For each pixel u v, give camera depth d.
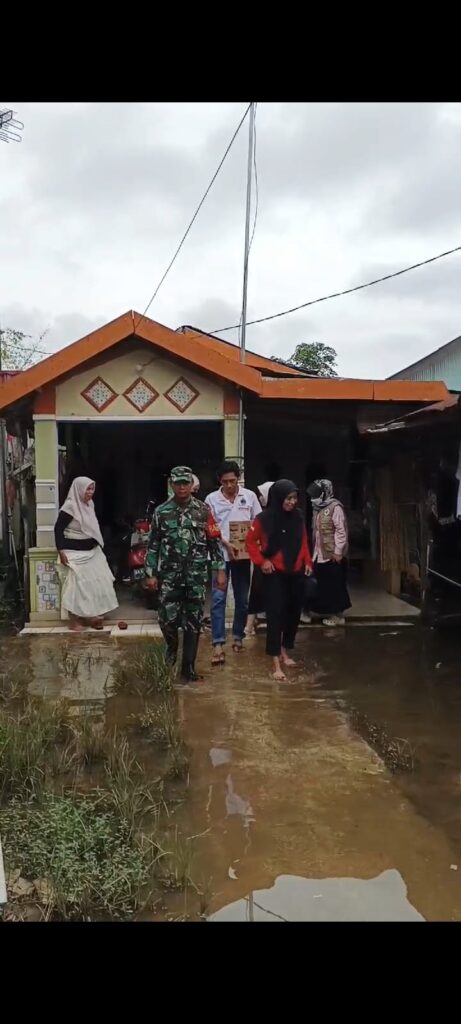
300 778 4.28
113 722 5.23
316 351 23.25
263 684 6.14
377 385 9.05
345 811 3.88
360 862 3.39
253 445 11.95
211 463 13.05
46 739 4.75
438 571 8.73
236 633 7.32
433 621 8.52
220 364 8.23
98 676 6.44
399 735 4.95
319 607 8.29
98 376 8.41
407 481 9.32
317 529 8.29
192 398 8.47
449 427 7.70
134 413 8.45
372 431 9.07
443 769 4.39
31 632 8.22
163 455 13.17
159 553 6.28
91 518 8.34
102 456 13.14
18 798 4.00
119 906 3.03
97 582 8.34
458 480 7.56
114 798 3.91
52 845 3.42
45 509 8.50
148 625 8.54
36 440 8.43
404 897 3.11
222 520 7.19
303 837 3.61
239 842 3.57
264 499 8.19
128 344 8.38
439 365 14.64
